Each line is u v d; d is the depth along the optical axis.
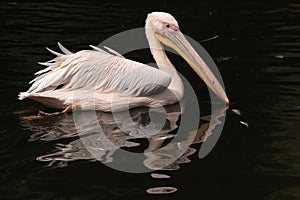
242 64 13.16
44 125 9.55
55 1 20.34
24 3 19.89
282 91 11.18
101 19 17.77
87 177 7.57
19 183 7.39
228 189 7.26
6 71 12.45
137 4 19.91
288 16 18.03
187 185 7.39
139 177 7.60
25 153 8.33
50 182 7.42
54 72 10.58
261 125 9.43
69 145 8.68
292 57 13.63
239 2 20.22
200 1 20.42
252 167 7.88
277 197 7.04
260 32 16.16
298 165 7.91
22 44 14.81
